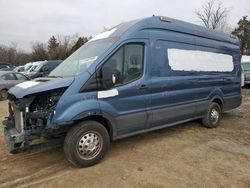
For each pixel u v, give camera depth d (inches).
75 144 181.0
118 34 208.5
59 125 172.4
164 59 232.1
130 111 207.0
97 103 186.2
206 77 280.2
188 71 256.2
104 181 169.5
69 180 171.3
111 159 203.0
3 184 168.2
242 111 406.0
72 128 182.7
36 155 212.5
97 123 190.1
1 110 413.7
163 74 231.0
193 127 298.5
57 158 206.2
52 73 216.2
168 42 237.9
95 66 188.1
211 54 290.4
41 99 179.9
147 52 219.0
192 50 263.3
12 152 172.6
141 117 214.5
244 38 1929.1
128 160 201.6
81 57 209.9
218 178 174.4
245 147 234.8
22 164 196.9
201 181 170.1
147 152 218.4
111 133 201.0
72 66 207.2
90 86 184.5
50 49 2645.2
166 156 210.5
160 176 176.1
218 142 247.1
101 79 189.2
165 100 233.0
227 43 321.1
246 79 706.8
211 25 1482.5
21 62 2598.4
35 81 193.6
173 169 186.9
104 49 198.4
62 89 178.1
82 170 184.7
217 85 299.3
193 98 264.5
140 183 167.0
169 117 238.7
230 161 202.1
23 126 173.0
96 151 191.8
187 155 213.2
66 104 175.2
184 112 254.7
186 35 258.7
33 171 185.3
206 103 283.3
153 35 225.5
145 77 215.9
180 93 247.1
